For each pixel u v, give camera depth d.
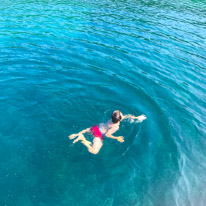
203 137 7.54
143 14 19.72
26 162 5.92
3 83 9.02
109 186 5.55
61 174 5.71
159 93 9.63
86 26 15.92
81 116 7.77
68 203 5.07
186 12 21.55
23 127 7.01
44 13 17.88
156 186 5.73
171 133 7.52
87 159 6.20
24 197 5.11
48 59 11.31
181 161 6.54
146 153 6.64
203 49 13.89
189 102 9.26
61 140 6.71
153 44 14.02
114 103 8.65
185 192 5.70
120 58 12.13
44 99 8.36
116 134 7.23
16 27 14.77
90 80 9.94
